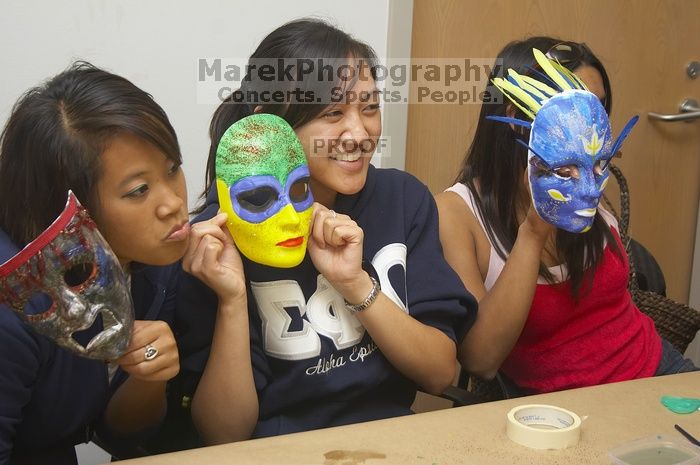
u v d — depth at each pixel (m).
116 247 0.80
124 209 0.77
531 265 1.14
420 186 1.19
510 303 1.15
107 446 1.04
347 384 1.03
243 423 0.99
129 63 1.52
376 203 1.13
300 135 1.00
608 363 1.26
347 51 0.99
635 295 1.50
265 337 1.03
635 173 2.28
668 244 2.39
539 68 1.19
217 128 1.13
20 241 0.80
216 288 0.94
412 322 1.03
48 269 0.68
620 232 1.42
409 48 1.79
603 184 1.04
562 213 1.03
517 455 0.74
